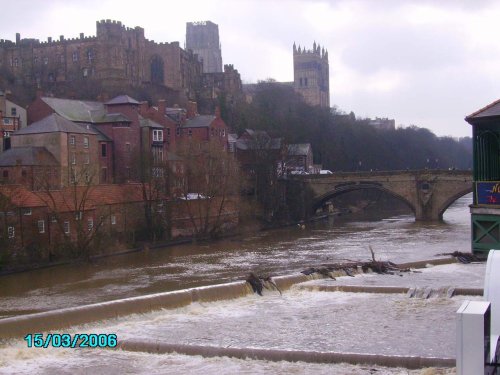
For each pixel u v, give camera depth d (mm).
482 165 42531
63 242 74375
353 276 42656
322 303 34281
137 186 91562
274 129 179375
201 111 189125
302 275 40531
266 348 24969
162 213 92812
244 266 67062
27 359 24344
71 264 71312
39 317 27938
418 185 119312
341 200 165875
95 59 182875
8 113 116750
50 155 93688
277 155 127375
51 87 179000
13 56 192000
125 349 25656
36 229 72125
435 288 35969
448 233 93000
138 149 106188
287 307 33375
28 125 105500
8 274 65188
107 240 80375
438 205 118250
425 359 23125
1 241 66375
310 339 27219
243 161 133250
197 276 61562
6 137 107938
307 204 130000
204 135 126500
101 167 107062
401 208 166375
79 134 98438
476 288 35438
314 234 99562
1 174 89188
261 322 30203
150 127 112250
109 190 87000
